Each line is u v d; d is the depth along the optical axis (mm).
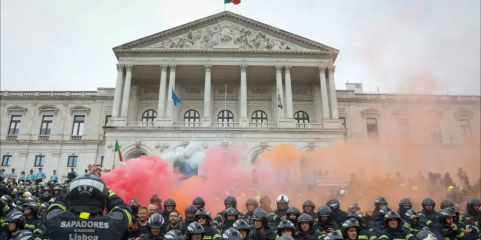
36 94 58281
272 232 10633
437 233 10789
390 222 9984
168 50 49344
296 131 46219
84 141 55531
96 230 5250
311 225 10289
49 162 54875
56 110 57594
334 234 8430
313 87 54531
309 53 50281
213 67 50188
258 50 49656
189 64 49438
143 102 53656
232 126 46500
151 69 50906
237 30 51625
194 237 8719
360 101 58531
